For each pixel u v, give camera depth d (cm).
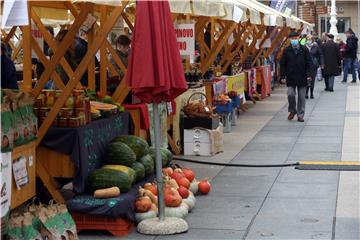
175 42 793
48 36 1027
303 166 1238
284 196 1000
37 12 1118
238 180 1124
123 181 833
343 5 5862
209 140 1353
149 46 759
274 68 3119
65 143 825
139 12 760
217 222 856
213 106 1655
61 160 832
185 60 1530
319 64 2764
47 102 841
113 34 1366
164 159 1021
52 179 834
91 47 827
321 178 1130
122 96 1095
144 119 1127
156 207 855
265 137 1616
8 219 662
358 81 3388
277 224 844
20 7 535
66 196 927
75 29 851
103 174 838
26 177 747
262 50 2673
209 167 1246
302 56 1878
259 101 2480
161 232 797
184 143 1362
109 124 947
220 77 1809
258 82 2541
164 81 764
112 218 796
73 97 861
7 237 657
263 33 2511
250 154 1381
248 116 2028
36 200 838
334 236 787
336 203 952
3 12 526
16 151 714
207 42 2025
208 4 1123
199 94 1463
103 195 806
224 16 1144
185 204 881
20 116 731
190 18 1553
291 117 1925
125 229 802
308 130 1728
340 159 1314
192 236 793
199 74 1503
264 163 1277
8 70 810
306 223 847
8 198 663
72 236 723
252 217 880
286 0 2564
